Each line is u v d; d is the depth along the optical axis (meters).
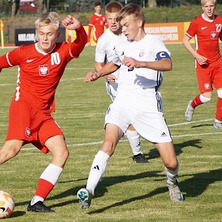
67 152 11.97
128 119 11.94
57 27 11.73
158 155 17.78
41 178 11.91
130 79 12.06
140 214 11.70
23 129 11.71
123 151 18.36
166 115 25.31
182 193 13.30
